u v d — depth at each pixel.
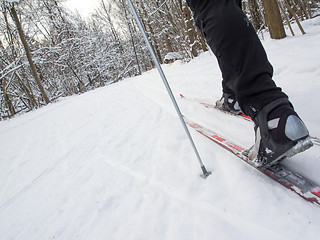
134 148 1.68
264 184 0.88
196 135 1.52
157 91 3.56
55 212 1.22
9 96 10.38
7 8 9.36
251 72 0.77
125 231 0.91
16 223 1.25
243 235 0.72
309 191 0.74
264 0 3.74
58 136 2.85
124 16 19.83
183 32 6.64
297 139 0.67
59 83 13.16
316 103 1.38
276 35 3.77
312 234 0.63
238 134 1.34
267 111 0.74
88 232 0.98
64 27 13.18
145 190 1.13
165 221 0.89
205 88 2.69
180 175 1.14
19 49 10.19
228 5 0.76
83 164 1.73
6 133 4.30
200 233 0.78
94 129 2.59
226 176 1.01
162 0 6.95
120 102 3.68
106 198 1.18
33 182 1.74
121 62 21.25
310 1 6.86
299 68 1.97
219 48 0.80
